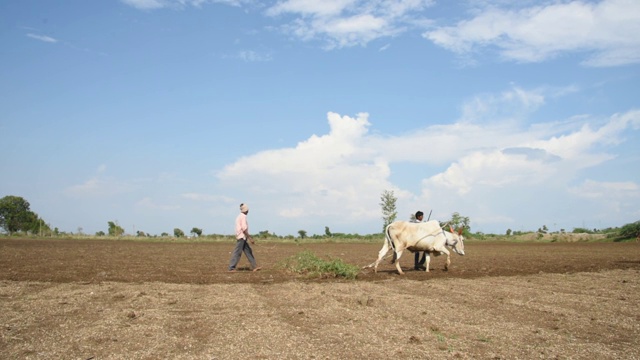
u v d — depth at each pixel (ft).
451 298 39.52
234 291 41.47
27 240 135.54
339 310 33.99
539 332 28.71
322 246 126.52
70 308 33.12
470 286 46.21
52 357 22.89
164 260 72.54
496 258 84.12
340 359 23.00
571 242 160.15
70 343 25.00
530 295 41.27
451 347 25.29
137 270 56.85
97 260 70.28
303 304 36.04
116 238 155.53
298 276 52.65
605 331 29.32
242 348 24.49
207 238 159.94
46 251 88.17
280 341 25.80
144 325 28.76
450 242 61.87
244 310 33.60
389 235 57.00
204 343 25.36
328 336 26.96
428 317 32.12
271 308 34.45
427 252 59.06
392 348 24.84
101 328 27.81
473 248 121.70
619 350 25.40
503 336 27.66
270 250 104.63
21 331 27.12
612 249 115.65
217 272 55.88
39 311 32.07
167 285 44.32
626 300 39.40
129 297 37.50
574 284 48.29
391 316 32.35
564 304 37.45
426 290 43.60
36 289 40.83
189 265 64.75
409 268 64.85
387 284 47.32
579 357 24.04
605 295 41.81
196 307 34.40
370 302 36.52
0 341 25.21
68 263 64.28
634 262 74.90
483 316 32.78
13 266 58.75
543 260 79.15
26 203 180.14
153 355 23.26
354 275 52.39
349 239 159.12
